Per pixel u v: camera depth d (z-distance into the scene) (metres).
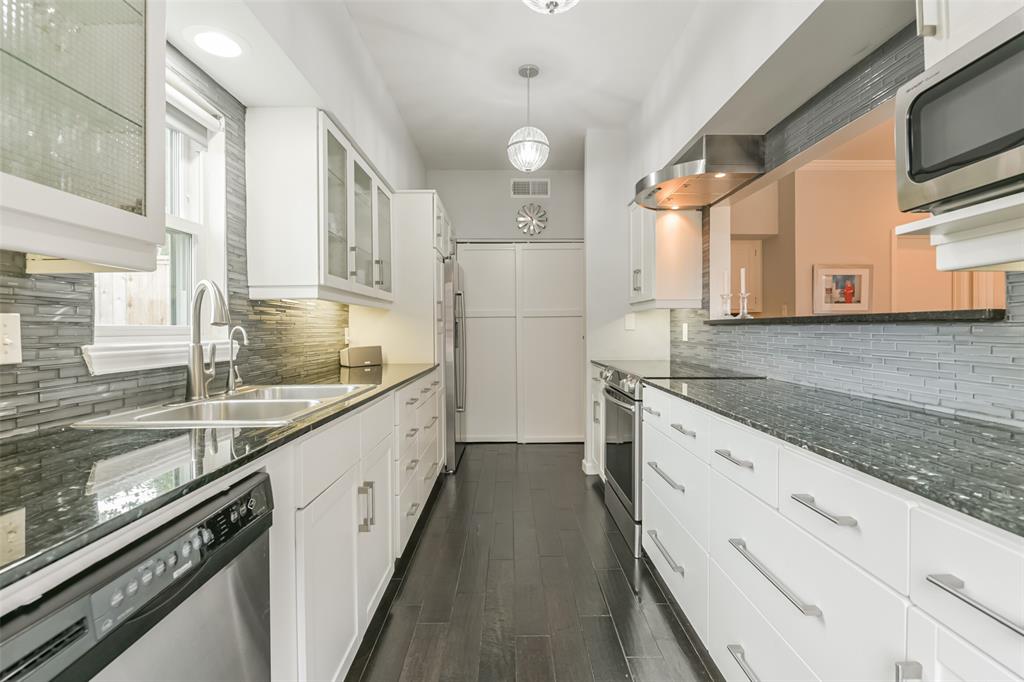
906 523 0.83
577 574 2.34
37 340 1.23
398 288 3.66
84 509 0.69
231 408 1.75
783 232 2.69
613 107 3.79
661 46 2.98
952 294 1.74
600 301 4.16
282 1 1.82
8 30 0.81
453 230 4.92
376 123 3.17
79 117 0.93
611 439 3.11
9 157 0.80
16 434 1.17
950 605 0.75
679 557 1.99
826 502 1.05
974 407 1.40
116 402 1.48
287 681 1.21
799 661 1.15
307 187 2.23
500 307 5.16
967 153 0.95
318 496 1.38
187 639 0.80
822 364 2.11
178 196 1.95
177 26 1.66
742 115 2.41
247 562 1.00
